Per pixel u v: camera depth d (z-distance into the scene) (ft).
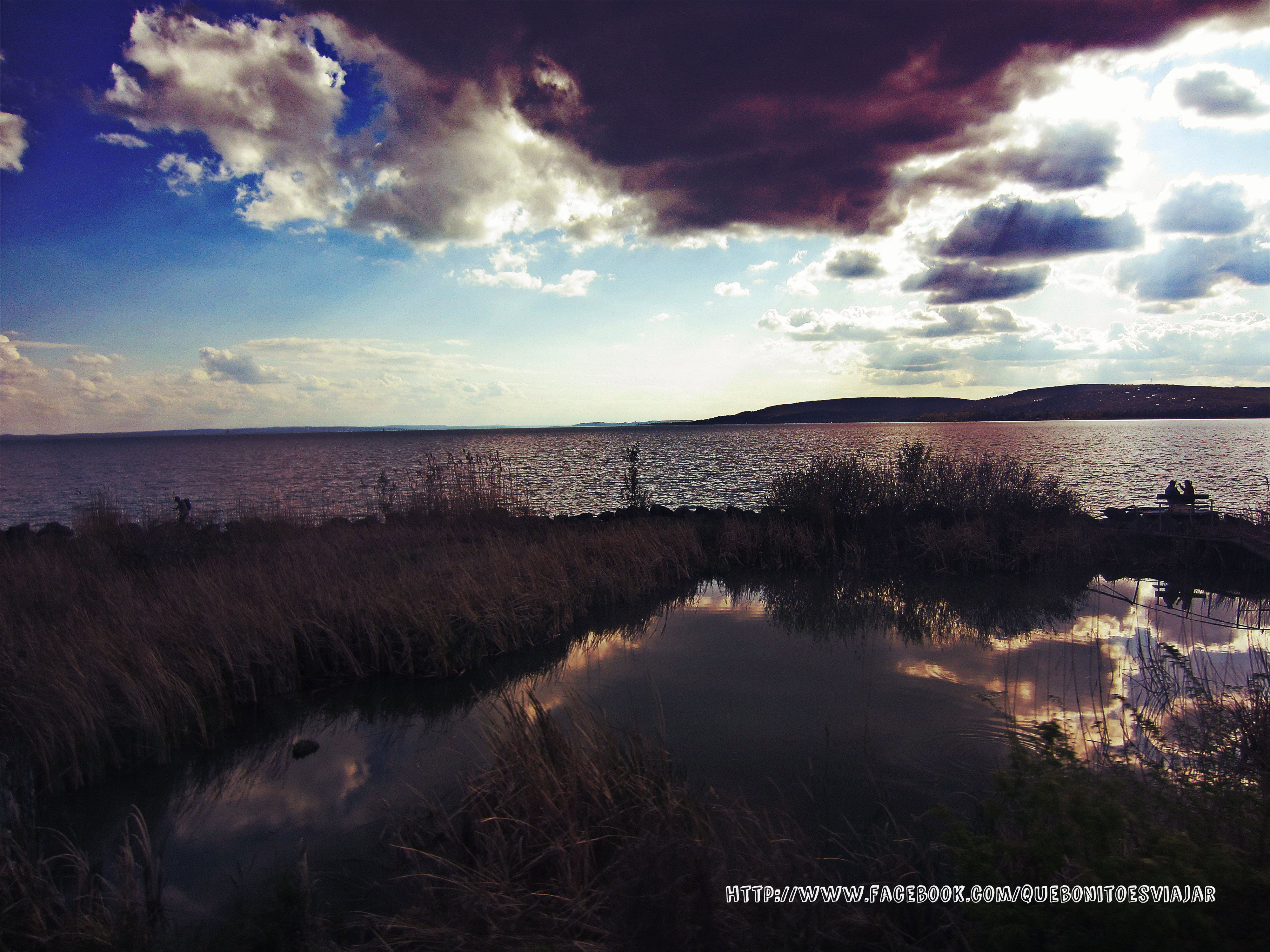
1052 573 40.60
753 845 12.66
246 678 23.73
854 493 48.96
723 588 39.06
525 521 53.83
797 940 10.36
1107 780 10.79
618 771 15.06
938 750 17.92
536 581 32.63
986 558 42.11
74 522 51.03
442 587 30.60
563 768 14.98
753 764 17.39
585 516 56.54
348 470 156.66
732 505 75.15
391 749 19.88
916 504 48.65
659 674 24.67
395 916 11.68
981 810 13.71
